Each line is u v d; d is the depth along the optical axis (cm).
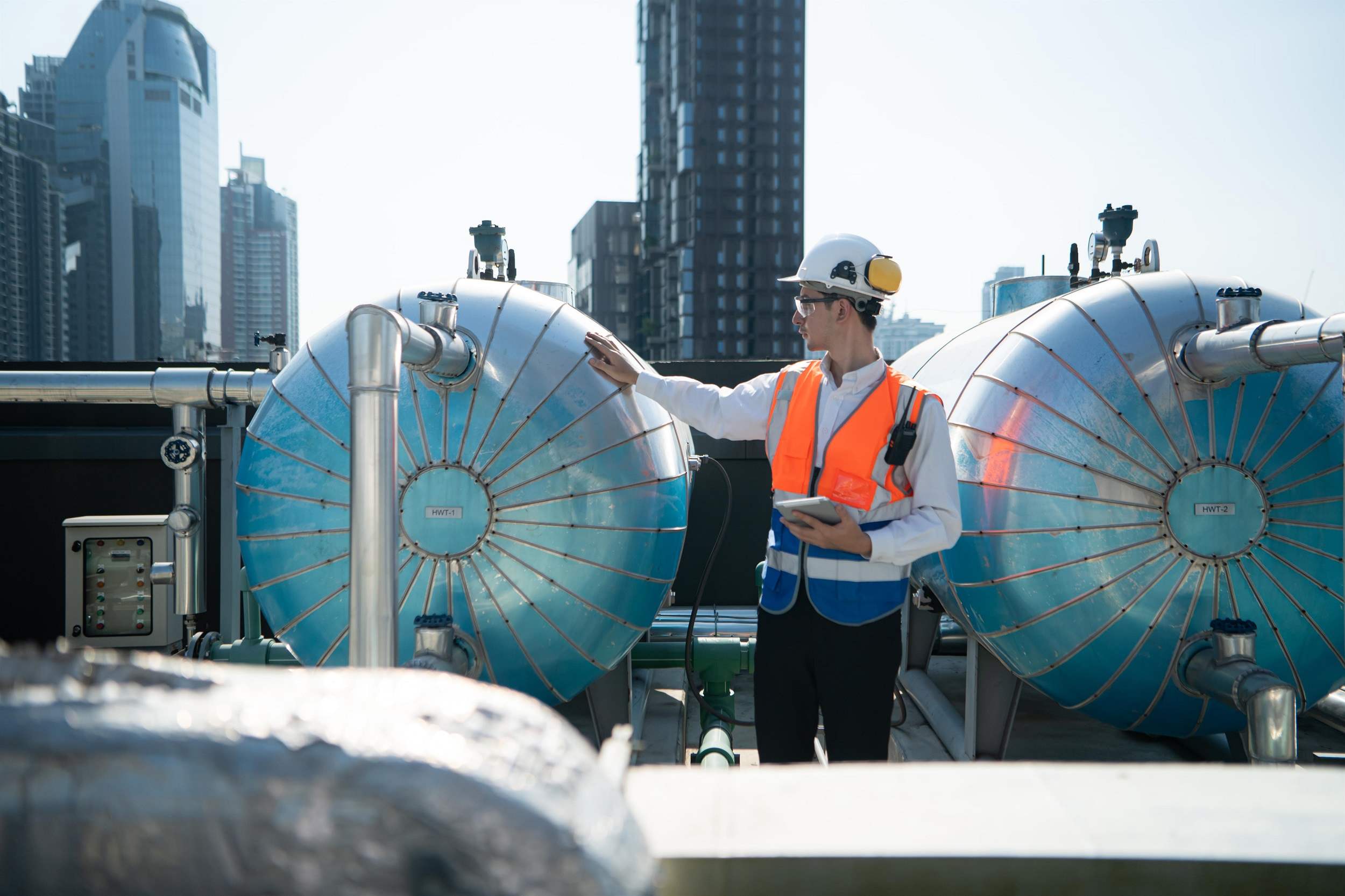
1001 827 126
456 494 361
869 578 307
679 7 12081
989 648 404
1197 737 464
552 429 363
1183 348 354
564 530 363
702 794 137
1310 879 118
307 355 385
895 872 120
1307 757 477
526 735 81
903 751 498
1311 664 362
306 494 365
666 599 445
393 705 80
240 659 563
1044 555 361
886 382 309
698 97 11750
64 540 770
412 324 311
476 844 71
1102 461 354
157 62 17312
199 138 18125
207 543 808
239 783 71
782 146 11925
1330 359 302
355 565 284
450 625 341
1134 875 119
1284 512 352
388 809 71
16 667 80
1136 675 366
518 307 384
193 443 566
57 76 17050
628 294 13500
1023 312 412
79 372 568
